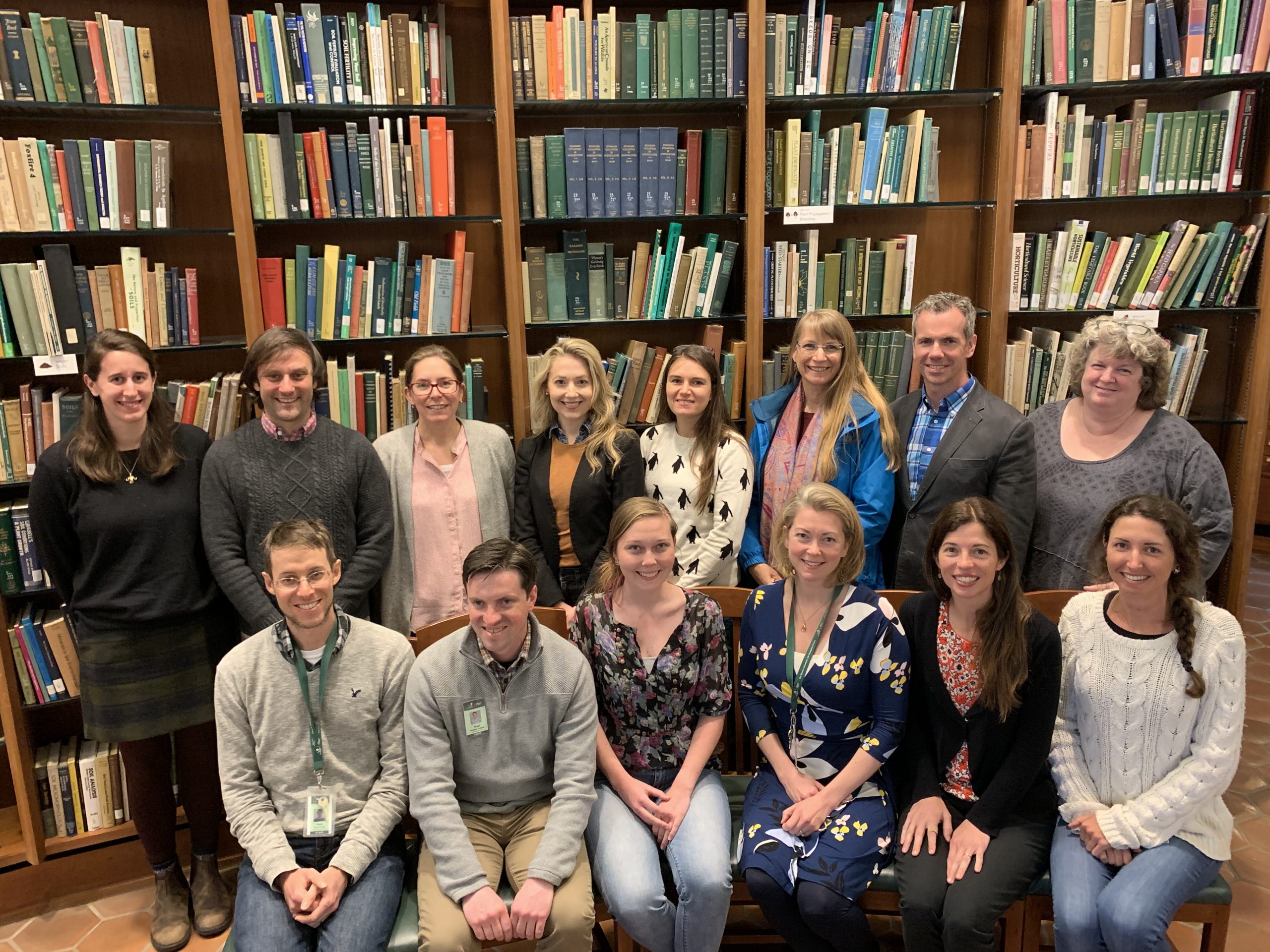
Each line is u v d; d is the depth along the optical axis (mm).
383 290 2676
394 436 2422
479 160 2871
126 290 2484
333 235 2828
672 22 2641
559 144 2684
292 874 1798
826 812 1917
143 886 2646
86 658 2234
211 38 2576
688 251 2932
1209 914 1816
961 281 3115
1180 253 2867
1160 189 2836
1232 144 2795
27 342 2432
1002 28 2771
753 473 2488
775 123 2980
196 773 2348
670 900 1917
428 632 2139
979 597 1889
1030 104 2916
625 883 1809
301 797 1937
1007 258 2867
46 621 2549
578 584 2453
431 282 2705
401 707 1989
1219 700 1788
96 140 2398
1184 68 2730
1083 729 1944
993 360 2928
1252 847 2580
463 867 1792
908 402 2512
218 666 2070
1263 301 2850
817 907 1790
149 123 2629
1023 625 1872
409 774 1907
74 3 2547
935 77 2750
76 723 2816
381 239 2865
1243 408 2984
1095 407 2293
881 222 3064
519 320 2719
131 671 2221
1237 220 3027
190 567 2248
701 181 2805
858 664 1973
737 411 2900
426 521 2385
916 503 2400
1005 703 1853
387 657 1986
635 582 1982
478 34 2801
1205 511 2244
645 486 2498
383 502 2318
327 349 2855
